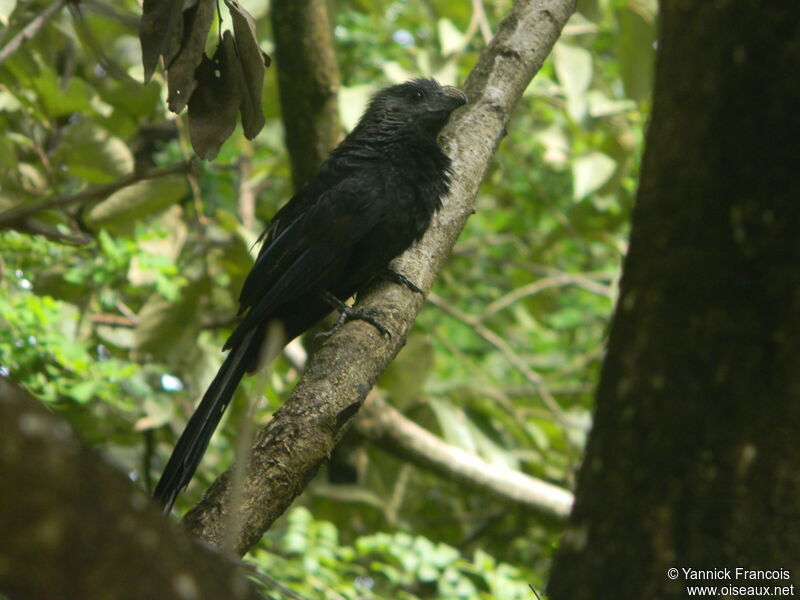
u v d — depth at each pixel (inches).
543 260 648.4
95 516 86.7
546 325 696.4
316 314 351.6
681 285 139.5
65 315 406.9
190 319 424.5
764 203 135.5
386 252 330.3
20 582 84.6
